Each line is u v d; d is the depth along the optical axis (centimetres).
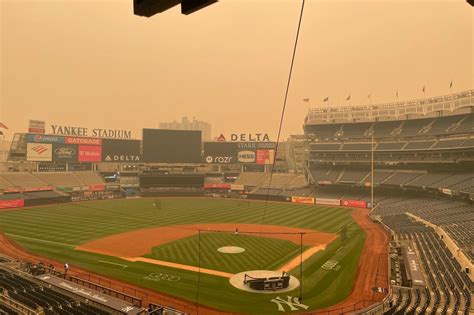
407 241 4494
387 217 6181
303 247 4341
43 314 2312
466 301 2545
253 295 2819
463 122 7912
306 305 2638
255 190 10119
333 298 2769
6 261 3672
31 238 4728
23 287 2792
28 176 9131
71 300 2534
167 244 4472
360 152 9181
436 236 4606
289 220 6356
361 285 3045
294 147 13400
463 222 4938
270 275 3272
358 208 7856
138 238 4809
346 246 4394
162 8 411
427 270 3328
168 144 10800
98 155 10188
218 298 2758
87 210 7338
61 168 10094
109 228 5484
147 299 2739
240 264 3631
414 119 9000
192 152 10919
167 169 10888
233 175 11112
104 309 2422
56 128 11125
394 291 2884
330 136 10094
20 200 7706
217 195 10262
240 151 11100
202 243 4531
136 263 3662
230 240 4712
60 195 8638
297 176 10631
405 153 8544
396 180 8238
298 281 3141
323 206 8238
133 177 10650
